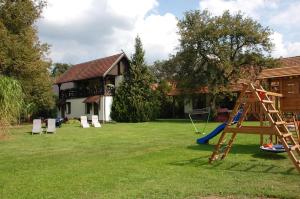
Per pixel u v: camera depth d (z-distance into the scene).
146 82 40.31
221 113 37.09
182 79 39.53
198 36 38.06
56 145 16.67
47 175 9.31
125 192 7.32
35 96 40.72
